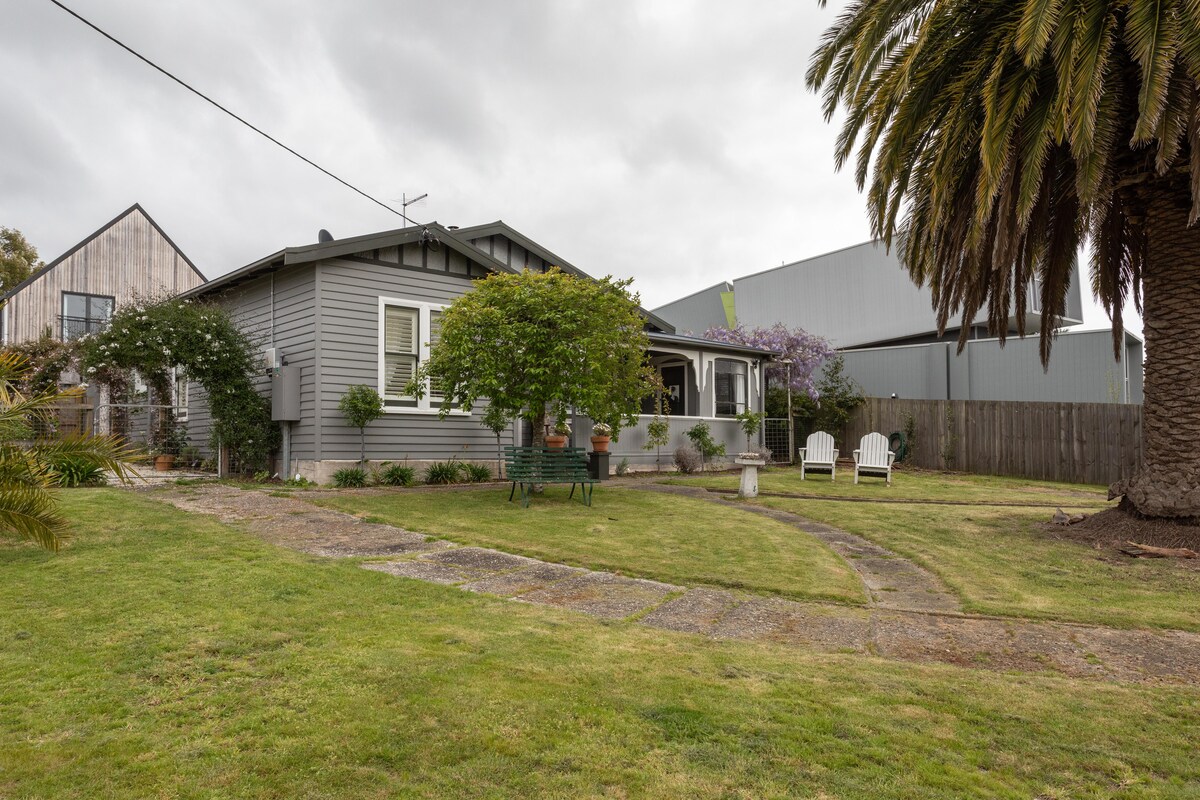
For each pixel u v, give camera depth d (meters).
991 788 2.52
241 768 2.45
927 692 3.51
